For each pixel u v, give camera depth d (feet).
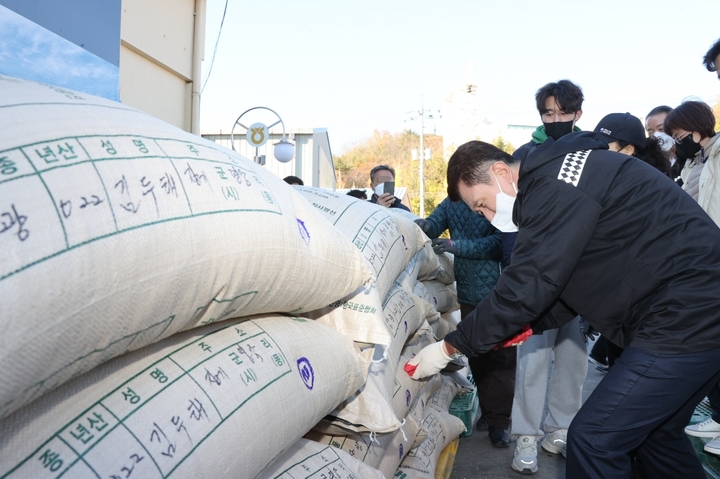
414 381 7.50
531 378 9.11
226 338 4.03
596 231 5.62
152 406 3.21
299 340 4.68
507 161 6.93
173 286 3.02
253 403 3.76
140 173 2.97
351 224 6.81
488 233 10.68
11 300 2.22
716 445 9.32
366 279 5.26
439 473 8.34
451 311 12.31
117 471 2.86
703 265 5.39
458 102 181.06
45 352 2.39
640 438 5.59
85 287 2.48
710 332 5.28
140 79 11.91
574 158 5.72
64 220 2.47
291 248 4.09
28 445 2.72
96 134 2.92
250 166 4.30
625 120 8.55
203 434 3.33
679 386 5.35
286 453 4.80
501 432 10.40
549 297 5.64
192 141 3.68
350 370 5.21
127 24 11.18
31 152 2.56
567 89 9.66
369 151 209.05
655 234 5.47
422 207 127.65
